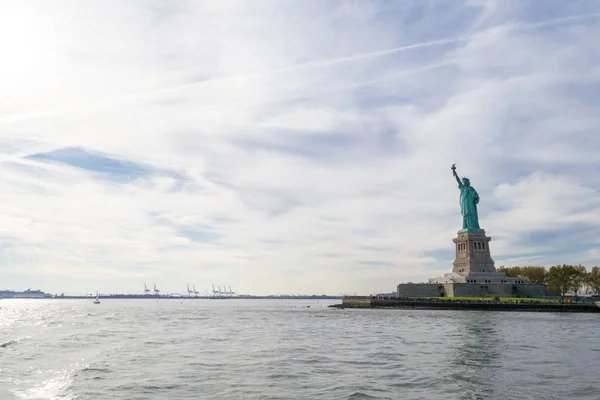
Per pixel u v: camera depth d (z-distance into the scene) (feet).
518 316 534.37
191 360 200.95
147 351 230.48
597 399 136.05
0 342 264.31
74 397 135.13
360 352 228.22
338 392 142.10
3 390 143.13
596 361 200.75
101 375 166.09
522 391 145.18
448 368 182.50
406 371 176.04
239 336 314.14
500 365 189.88
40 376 164.04
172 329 378.73
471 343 265.54
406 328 375.25
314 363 194.49
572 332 333.83
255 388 146.82
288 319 526.16
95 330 361.51
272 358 207.72
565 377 165.78
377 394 140.36
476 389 147.33
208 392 141.38
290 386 149.89
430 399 135.23
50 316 610.65
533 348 243.40
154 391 142.51
